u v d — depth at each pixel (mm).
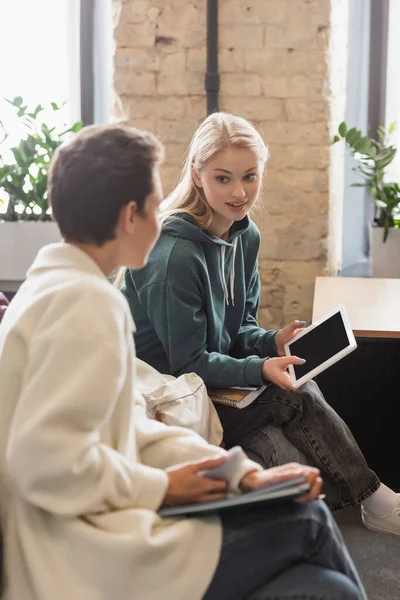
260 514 1654
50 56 4617
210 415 2492
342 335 2531
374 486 2588
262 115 4145
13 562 1562
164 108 4164
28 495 1498
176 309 2529
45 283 1596
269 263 4277
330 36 4055
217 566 1593
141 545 1514
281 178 4195
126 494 1571
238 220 2707
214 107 4125
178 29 4082
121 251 1697
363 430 3273
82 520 1549
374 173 4266
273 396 2547
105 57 4559
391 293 3473
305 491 1630
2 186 4305
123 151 1640
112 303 1560
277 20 4055
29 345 1538
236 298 2816
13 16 4590
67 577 1533
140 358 2658
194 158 2635
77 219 1649
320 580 1614
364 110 4566
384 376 3225
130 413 1655
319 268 4258
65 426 1480
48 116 4637
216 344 2684
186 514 1633
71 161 1644
